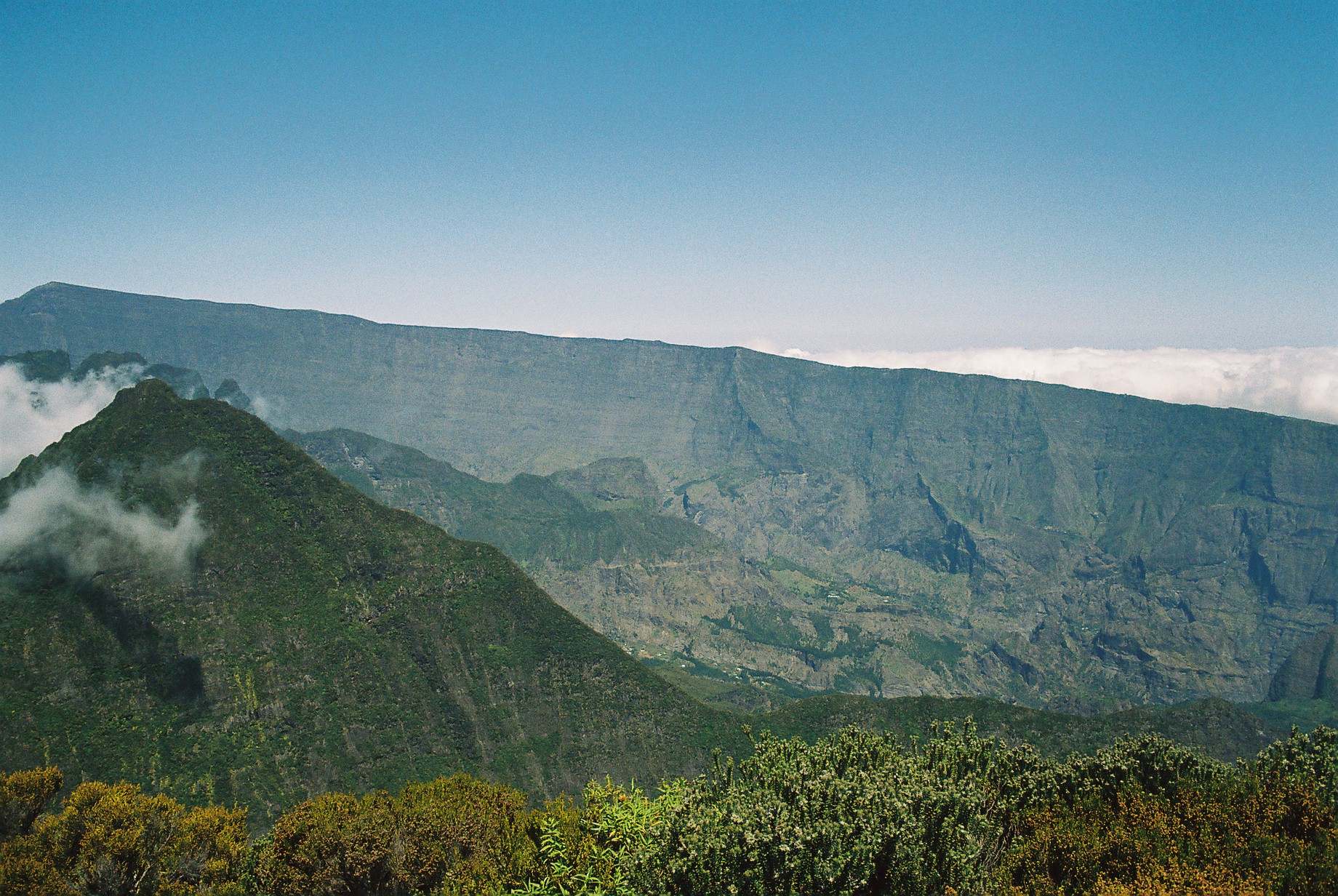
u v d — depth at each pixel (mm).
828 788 32156
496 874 45625
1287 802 37031
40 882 49562
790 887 29531
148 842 54781
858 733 43062
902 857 30156
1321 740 43844
